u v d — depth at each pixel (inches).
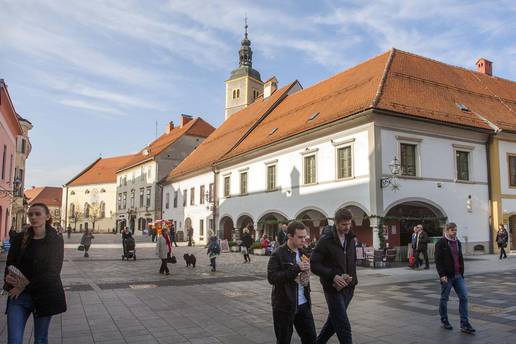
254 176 1316.4
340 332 217.3
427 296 448.8
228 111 2482.8
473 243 989.8
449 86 1127.6
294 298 196.4
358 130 930.1
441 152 969.5
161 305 404.8
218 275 647.8
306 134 1062.4
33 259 189.6
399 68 1085.8
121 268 748.6
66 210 3767.2
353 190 932.0
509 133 1055.0
